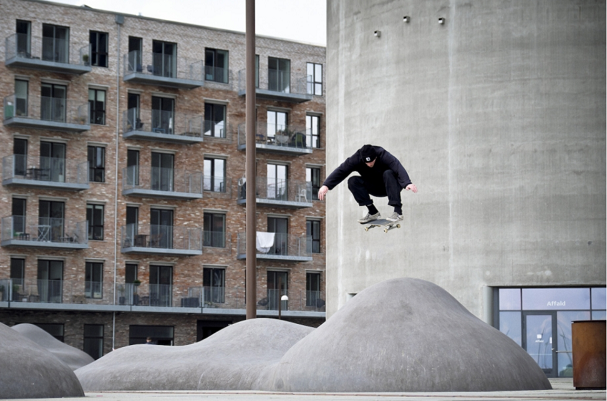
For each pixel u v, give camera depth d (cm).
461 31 2875
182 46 5309
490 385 1413
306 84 5662
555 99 2784
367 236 3033
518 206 2770
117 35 5134
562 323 2812
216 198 5334
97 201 4981
